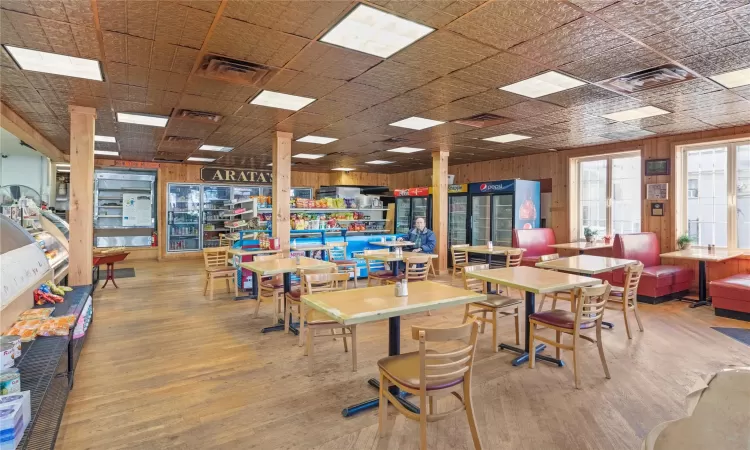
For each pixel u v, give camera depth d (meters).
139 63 3.74
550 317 3.44
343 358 3.78
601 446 2.35
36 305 3.61
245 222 8.48
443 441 2.40
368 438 2.45
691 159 6.95
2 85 4.35
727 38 3.19
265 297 5.76
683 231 7.00
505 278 3.68
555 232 8.97
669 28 3.02
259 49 3.45
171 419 2.67
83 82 4.26
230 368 3.54
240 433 2.50
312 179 13.35
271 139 7.51
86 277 5.09
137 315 5.34
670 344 4.18
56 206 10.19
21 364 2.36
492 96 4.80
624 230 7.95
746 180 6.38
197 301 6.18
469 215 9.49
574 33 3.12
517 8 2.74
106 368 3.53
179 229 11.48
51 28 3.02
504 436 2.46
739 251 6.19
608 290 3.36
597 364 3.63
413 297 2.85
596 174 8.40
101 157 9.97
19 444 1.80
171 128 6.55
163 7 2.73
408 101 5.04
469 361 2.21
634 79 4.21
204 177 11.48
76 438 2.45
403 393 3.00
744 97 4.76
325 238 7.89
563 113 5.58
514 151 8.95
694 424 0.48
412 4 2.70
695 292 6.71
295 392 3.07
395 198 11.51
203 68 3.89
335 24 3.00
